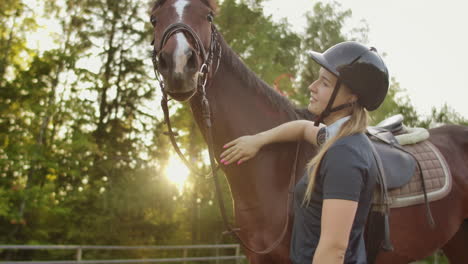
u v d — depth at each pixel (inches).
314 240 60.1
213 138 95.0
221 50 94.4
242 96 94.6
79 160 689.6
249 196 90.7
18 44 716.7
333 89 62.9
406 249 95.7
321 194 59.2
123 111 904.3
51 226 680.4
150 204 733.9
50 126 705.6
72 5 753.0
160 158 834.2
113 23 893.8
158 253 722.8
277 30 861.8
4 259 629.0
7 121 672.4
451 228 104.4
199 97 92.5
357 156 55.8
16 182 641.6
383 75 64.6
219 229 780.0
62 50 706.8
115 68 913.5
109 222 701.9
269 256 88.4
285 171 91.6
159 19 93.5
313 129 82.8
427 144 110.7
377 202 74.9
